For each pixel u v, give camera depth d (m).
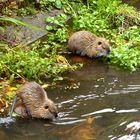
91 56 9.78
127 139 6.96
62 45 10.12
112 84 8.69
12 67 8.81
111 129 7.25
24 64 8.83
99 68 9.35
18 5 10.77
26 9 10.80
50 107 7.58
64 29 10.62
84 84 8.66
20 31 10.12
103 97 8.23
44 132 7.23
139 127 7.28
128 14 11.27
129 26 11.09
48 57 9.48
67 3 11.50
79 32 9.95
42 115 7.58
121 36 10.52
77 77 8.92
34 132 7.24
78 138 7.04
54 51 9.62
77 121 7.52
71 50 9.91
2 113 7.69
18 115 7.65
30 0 11.02
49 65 9.07
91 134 7.12
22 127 7.37
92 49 9.76
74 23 10.95
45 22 10.70
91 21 11.08
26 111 7.71
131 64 9.36
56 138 7.06
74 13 11.28
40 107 7.62
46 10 11.08
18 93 7.82
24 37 10.02
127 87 8.57
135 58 9.55
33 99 7.67
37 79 8.72
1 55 9.02
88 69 9.29
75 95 8.27
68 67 9.22
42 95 7.74
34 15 10.73
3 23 10.06
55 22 10.74
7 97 8.08
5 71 8.74
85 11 11.54
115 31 10.85
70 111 7.80
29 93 7.72
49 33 10.42
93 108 7.88
